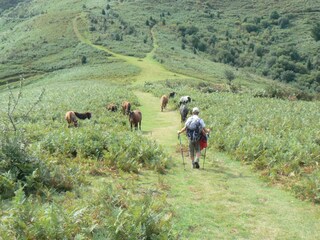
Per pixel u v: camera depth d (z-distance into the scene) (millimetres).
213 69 121562
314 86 136500
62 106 27969
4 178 8094
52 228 6070
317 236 7391
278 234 7414
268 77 145125
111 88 50094
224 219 7996
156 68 105562
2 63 118250
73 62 114062
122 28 160750
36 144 12438
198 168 12328
